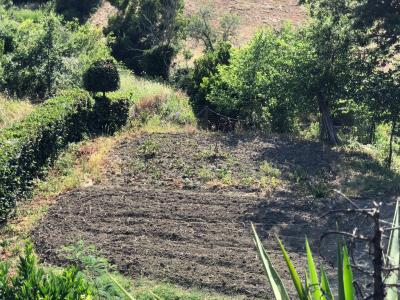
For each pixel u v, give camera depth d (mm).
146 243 10000
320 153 14945
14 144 11469
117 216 11008
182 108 18359
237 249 9836
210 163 13930
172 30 26797
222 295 8523
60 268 9039
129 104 16484
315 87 15875
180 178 13055
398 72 15398
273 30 19891
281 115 17094
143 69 25828
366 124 17391
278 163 14016
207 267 9227
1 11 27438
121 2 29281
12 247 9789
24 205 11391
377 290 2742
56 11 33312
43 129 12828
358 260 9133
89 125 15523
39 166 12672
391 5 14625
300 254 9641
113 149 14578
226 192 12430
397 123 16062
